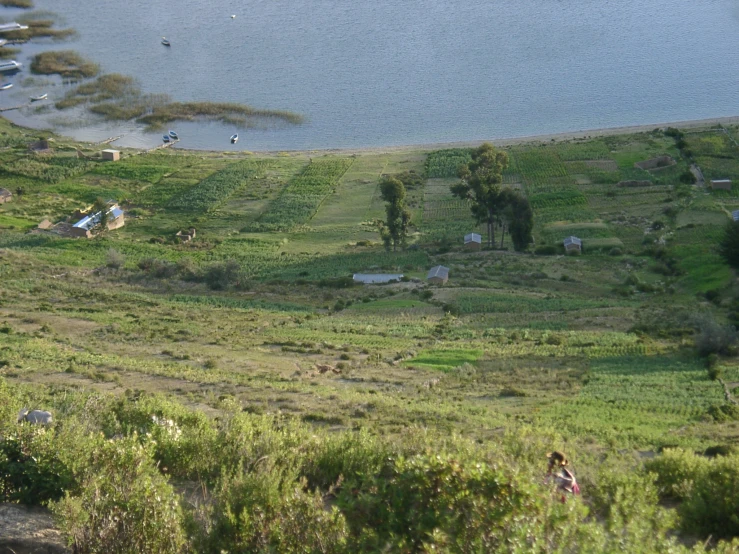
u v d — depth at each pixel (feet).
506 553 30.99
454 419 107.76
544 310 221.87
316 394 124.36
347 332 195.62
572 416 115.65
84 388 111.45
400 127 467.93
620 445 92.32
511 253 310.86
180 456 57.21
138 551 38.91
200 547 39.17
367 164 421.59
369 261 301.22
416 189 391.86
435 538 32.27
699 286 251.60
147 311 214.48
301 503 39.42
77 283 254.47
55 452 49.42
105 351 160.86
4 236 321.73
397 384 143.95
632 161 401.29
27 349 148.97
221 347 173.37
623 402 127.54
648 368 155.94
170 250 317.22
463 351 171.83
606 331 192.85
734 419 116.67
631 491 48.19
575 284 261.24
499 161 361.30
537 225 339.98
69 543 39.45
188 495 52.44
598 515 48.01
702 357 164.25
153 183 394.32
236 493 42.45
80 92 483.92
